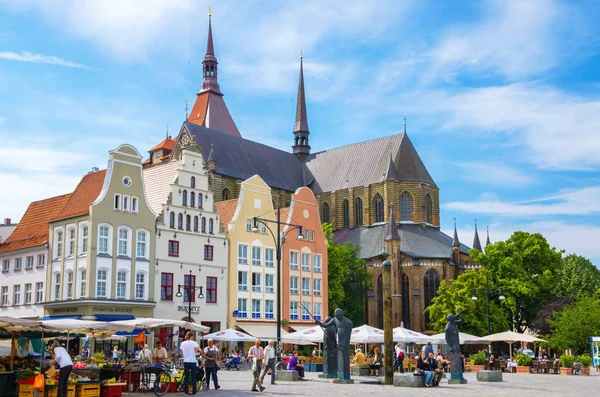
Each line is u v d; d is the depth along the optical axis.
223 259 80.62
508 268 101.06
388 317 41.84
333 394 33.44
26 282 72.44
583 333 89.62
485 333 98.69
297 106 159.75
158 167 79.75
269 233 88.12
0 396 27.95
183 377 33.78
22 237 74.88
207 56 165.62
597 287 126.75
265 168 139.62
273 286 87.56
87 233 66.50
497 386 41.75
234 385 40.69
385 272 42.25
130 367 34.59
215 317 78.44
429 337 60.44
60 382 27.11
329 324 47.19
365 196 137.88
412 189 136.38
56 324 31.02
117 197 68.94
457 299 100.06
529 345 115.62
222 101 165.88
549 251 102.44
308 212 96.19
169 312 72.75
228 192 125.38
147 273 70.94
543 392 36.66
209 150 126.94
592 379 52.81
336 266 103.62
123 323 33.41
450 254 124.81
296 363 47.00
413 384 40.06
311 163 153.75
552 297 108.38
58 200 74.50
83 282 66.00
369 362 65.50
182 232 75.56
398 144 140.88
